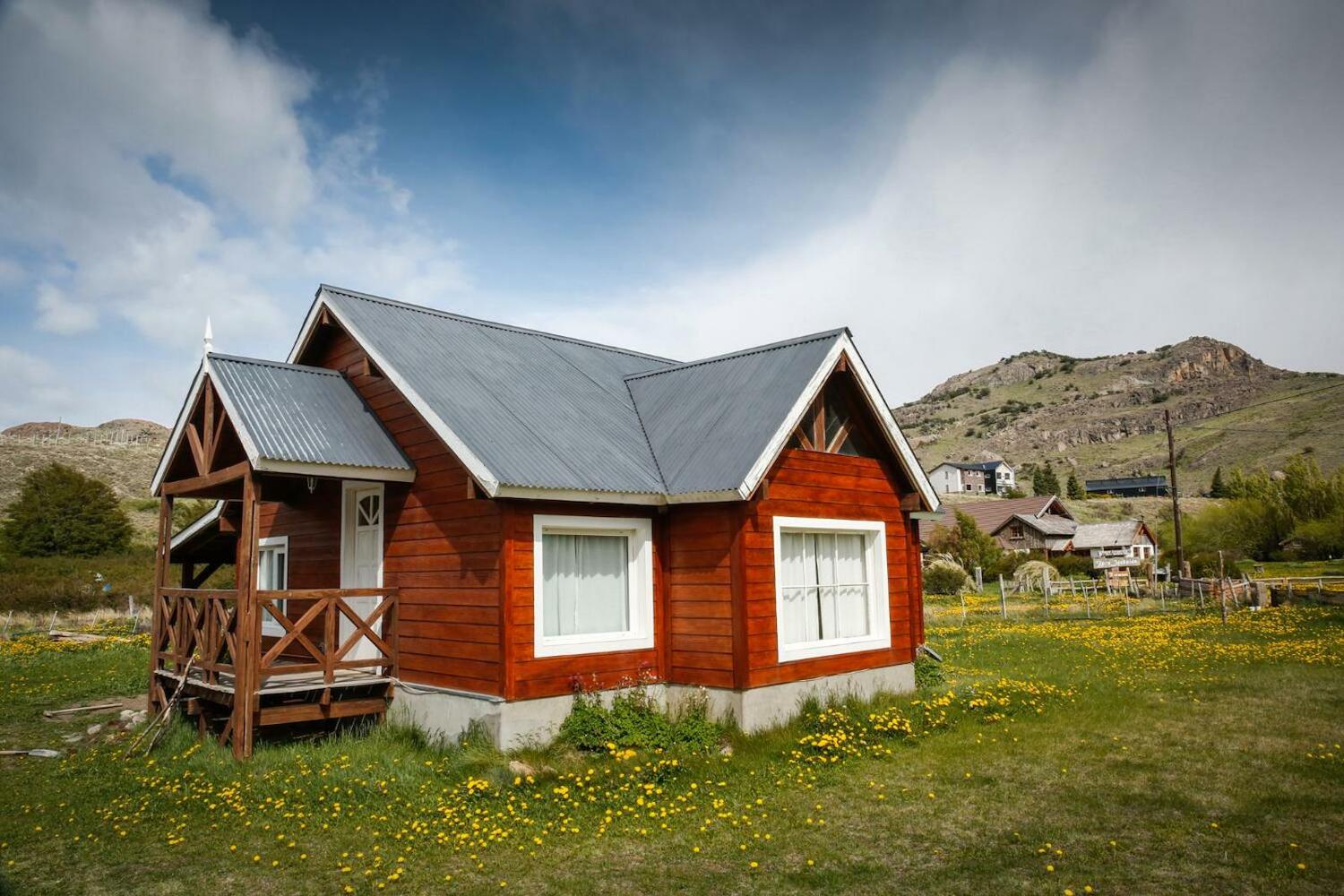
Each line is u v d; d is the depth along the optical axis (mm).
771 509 11039
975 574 47344
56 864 6910
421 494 11070
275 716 10055
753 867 6484
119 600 33688
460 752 9547
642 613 10961
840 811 7812
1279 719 10938
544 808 7926
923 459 195000
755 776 8883
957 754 9656
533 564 9891
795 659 11055
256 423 10617
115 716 13016
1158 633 21219
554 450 10633
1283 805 7617
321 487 13266
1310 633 19750
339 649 11344
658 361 16766
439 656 10523
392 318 12836
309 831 7527
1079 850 6684
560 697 9961
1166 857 6500
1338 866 6223
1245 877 6078
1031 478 157125
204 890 6355
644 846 7055
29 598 31859
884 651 12648
